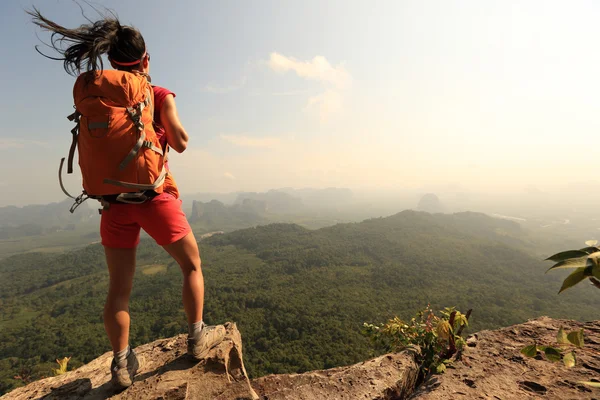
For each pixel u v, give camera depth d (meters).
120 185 1.50
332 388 2.07
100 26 1.64
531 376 1.82
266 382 2.23
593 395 1.54
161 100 1.77
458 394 1.77
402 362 2.35
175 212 1.74
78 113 1.59
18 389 1.97
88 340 81.25
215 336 1.98
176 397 1.63
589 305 108.19
